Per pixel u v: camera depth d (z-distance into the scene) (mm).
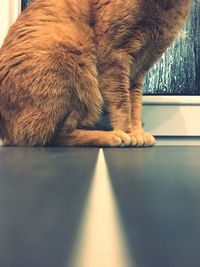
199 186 173
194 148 393
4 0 466
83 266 88
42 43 375
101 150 347
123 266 87
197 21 474
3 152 319
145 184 178
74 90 380
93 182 182
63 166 236
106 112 437
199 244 97
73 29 399
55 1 416
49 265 88
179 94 478
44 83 362
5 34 466
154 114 470
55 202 144
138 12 396
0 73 383
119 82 412
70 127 387
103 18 404
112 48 406
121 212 129
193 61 477
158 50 441
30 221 119
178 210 131
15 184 177
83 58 390
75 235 106
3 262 89
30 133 370
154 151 353
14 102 372
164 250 94
